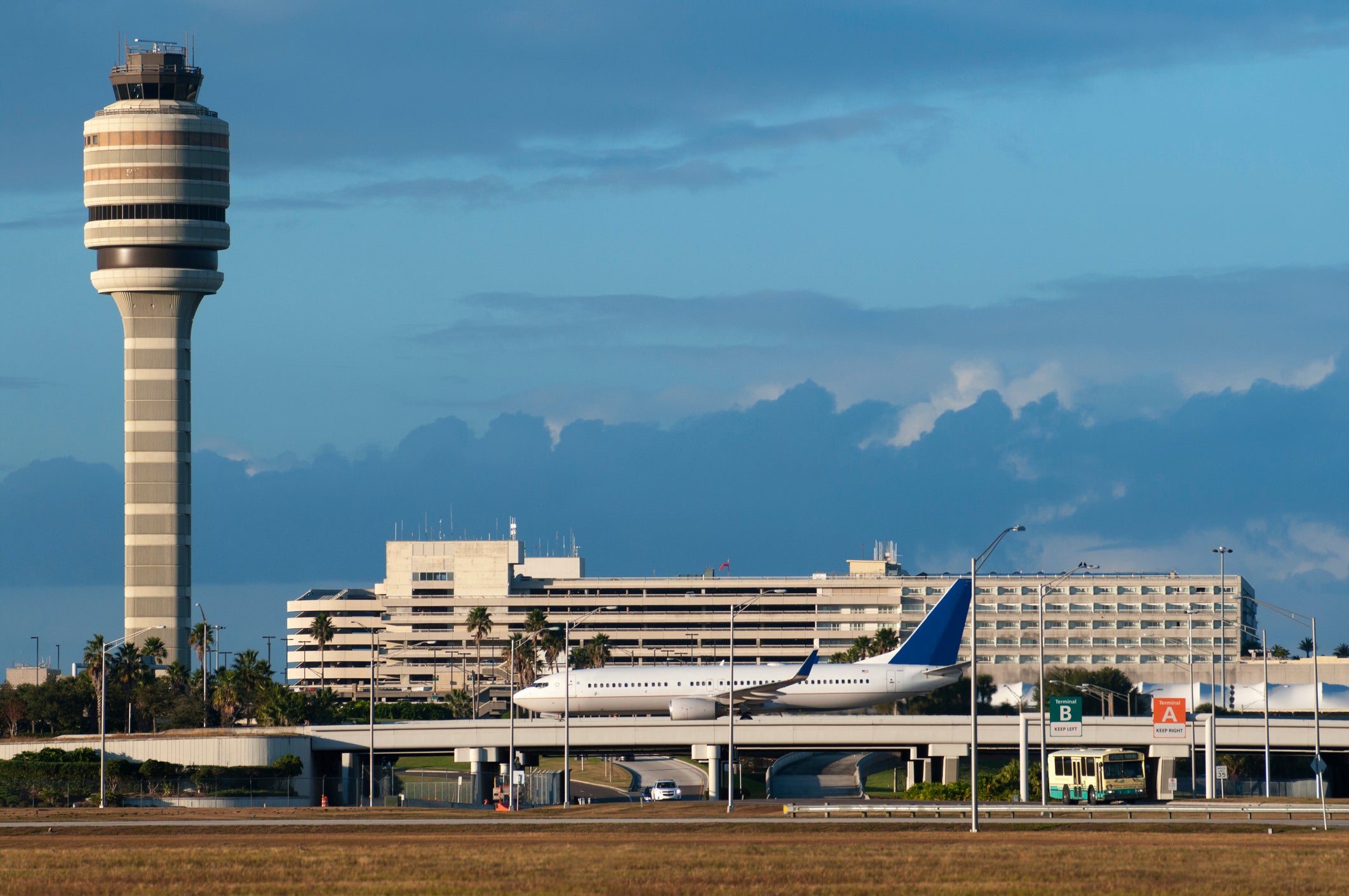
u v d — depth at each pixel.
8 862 184.62
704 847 198.38
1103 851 190.62
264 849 199.12
